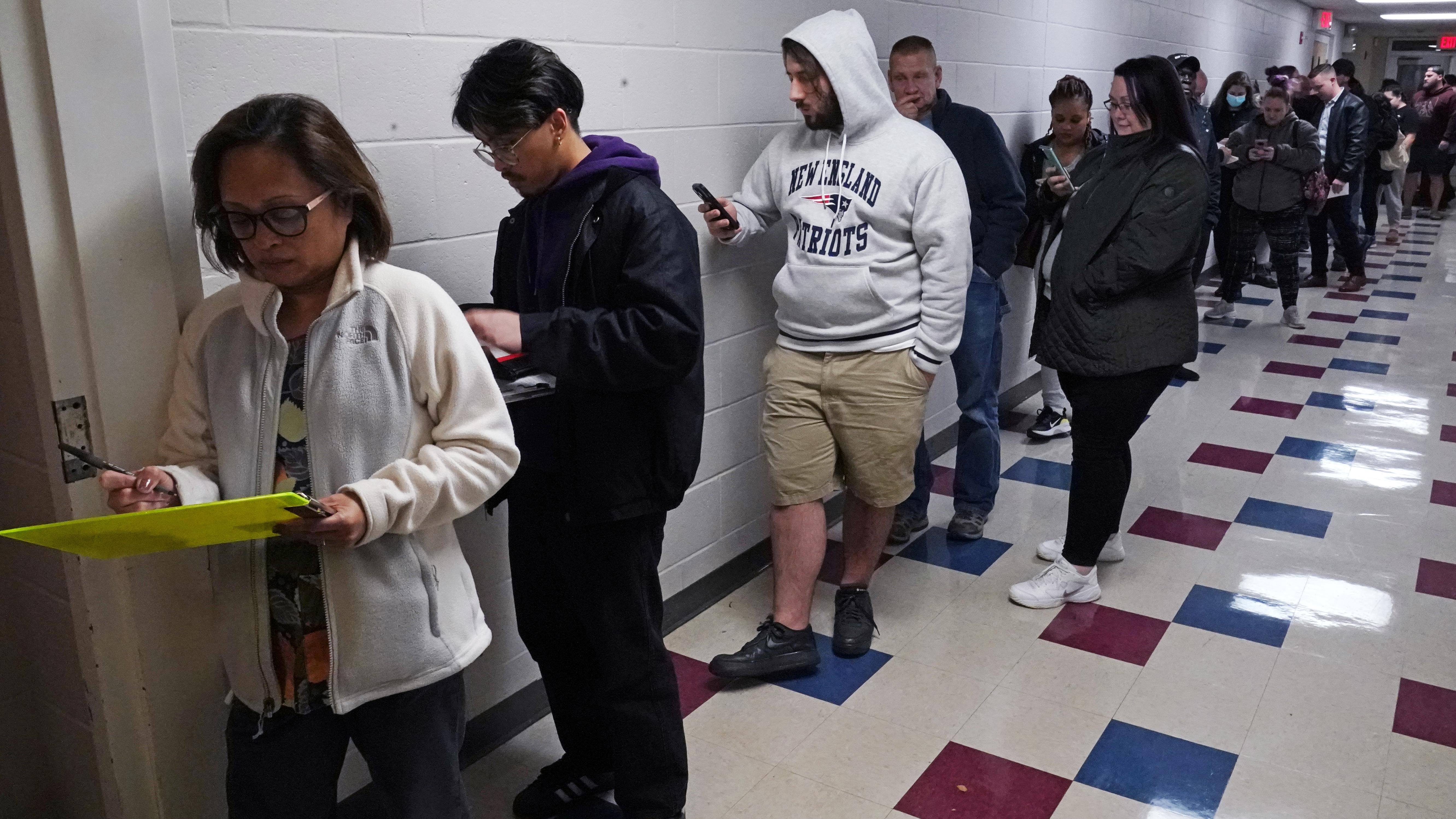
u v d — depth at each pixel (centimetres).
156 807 159
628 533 175
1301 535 333
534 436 173
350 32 175
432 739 136
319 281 125
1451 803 204
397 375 124
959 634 273
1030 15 426
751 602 296
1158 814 202
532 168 161
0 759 171
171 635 155
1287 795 207
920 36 329
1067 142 381
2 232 137
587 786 207
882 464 248
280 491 126
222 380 127
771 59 286
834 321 243
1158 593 295
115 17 134
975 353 320
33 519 154
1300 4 1050
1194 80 498
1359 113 691
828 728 231
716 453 288
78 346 139
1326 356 555
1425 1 1068
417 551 129
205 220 119
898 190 235
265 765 131
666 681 184
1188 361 260
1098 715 235
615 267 163
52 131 131
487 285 211
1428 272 801
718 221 243
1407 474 385
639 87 239
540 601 193
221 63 156
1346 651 262
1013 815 202
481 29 199
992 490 333
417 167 191
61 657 160
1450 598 289
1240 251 619
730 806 205
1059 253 266
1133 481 383
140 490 121
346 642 125
